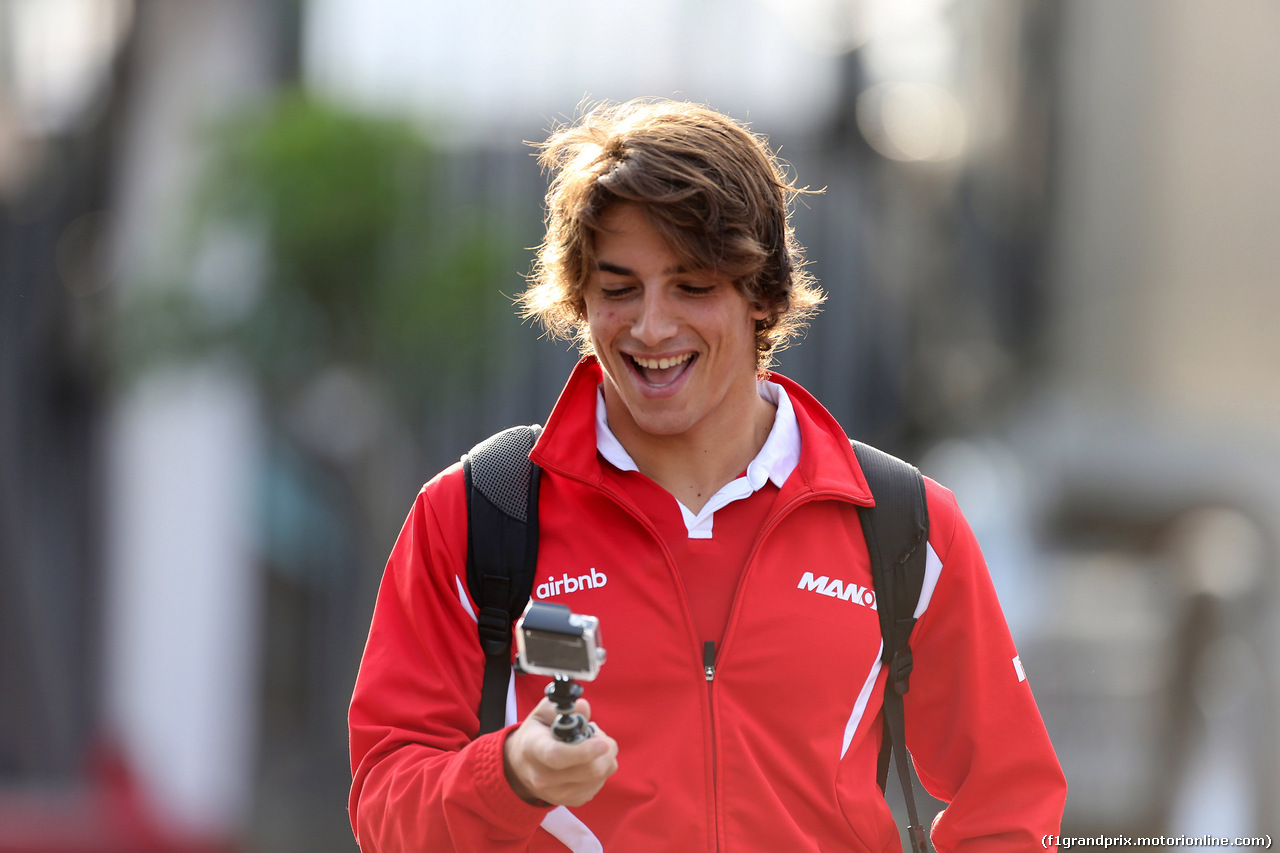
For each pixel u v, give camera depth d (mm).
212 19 22766
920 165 27047
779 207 6250
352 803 6301
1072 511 26219
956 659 6570
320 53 23312
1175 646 18438
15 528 23203
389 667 6297
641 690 6066
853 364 26859
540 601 5234
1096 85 27141
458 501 6352
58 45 23938
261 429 22469
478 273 19797
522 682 6227
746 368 6402
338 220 18578
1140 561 24391
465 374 20781
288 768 22547
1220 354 26719
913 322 27078
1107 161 27172
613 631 6113
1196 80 26703
